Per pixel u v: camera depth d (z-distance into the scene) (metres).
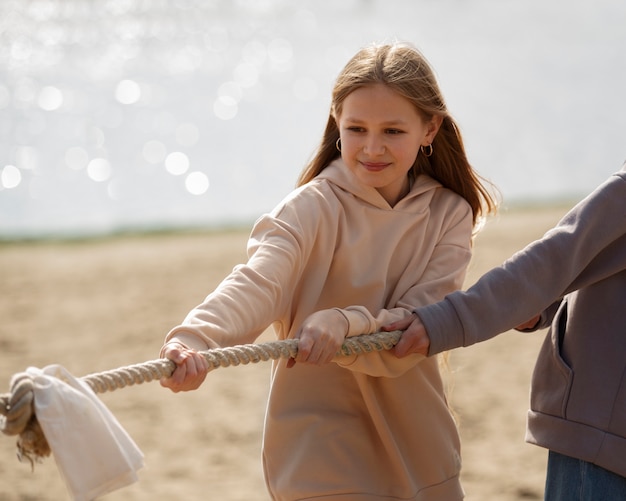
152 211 24.98
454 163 5.25
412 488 4.99
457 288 5.10
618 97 37.19
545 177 27.30
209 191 27.28
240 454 9.68
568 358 4.66
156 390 11.72
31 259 18.44
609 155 29.52
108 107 39.75
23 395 3.50
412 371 5.02
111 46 51.28
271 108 39.41
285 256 4.68
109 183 28.48
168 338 4.28
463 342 4.53
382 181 4.86
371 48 4.93
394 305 4.98
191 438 10.10
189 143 33.88
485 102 37.50
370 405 4.91
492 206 5.52
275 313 4.66
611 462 4.46
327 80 44.78
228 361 4.18
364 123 4.77
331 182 5.05
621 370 4.50
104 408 3.70
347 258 4.96
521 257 4.61
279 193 26.97
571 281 4.61
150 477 9.11
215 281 16.38
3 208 25.58
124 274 17.00
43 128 36.22
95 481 3.57
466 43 50.88
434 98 4.93
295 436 4.99
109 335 13.54
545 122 33.69
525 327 5.31
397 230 5.02
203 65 47.91
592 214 4.59
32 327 14.02
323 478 4.91
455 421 5.34
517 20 55.75
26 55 48.75
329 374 4.99
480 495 8.42
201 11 59.19
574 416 4.57
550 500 4.72
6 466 9.50
